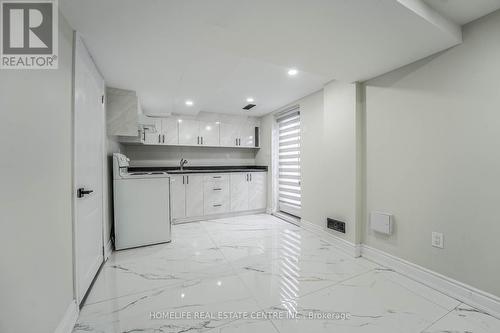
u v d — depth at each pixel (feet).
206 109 14.16
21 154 3.14
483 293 4.97
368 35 5.08
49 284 3.74
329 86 9.14
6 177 2.85
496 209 4.80
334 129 8.87
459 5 4.61
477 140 5.08
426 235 6.09
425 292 5.70
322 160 10.21
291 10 4.28
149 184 9.11
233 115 15.66
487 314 4.83
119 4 4.21
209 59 6.82
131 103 9.40
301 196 11.75
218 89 9.69
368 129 7.75
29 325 3.20
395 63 6.48
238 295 5.56
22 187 3.14
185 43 5.78
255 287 5.93
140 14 4.52
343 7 4.15
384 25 4.70
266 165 15.48
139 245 8.92
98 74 7.17
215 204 13.62
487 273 4.94
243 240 9.75
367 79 7.70
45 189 3.69
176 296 5.52
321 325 4.50
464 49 5.27
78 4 4.18
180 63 7.04
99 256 6.95
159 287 5.94
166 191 9.46
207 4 4.18
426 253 6.09
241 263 7.41
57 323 3.96
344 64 6.57
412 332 4.33
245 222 12.87
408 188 6.52
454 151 5.48
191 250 8.59
